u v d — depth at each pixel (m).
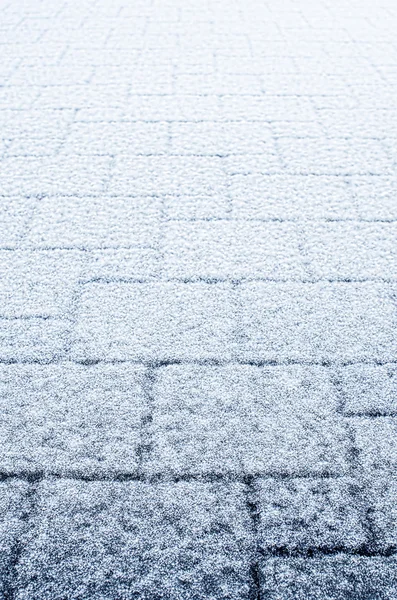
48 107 1.35
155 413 0.67
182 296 0.84
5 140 1.22
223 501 0.59
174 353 0.75
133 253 0.92
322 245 0.94
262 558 0.55
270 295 0.84
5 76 1.50
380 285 0.86
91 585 0.53
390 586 0.53
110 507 0.59
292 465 0.62
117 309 0.81
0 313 0.81
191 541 0.56
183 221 0.99
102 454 0.63
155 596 0.52
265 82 1.47
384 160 1.16
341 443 0.65
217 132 1.25
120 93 1.42
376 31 1.80
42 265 0.89
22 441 0.65
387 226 0.98
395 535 0.57
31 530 0.57
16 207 1.02
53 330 0.78
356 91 1.43
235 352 0.75
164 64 1.57
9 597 0.52
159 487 0.60
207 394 0.70
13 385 0.71
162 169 1.13
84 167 1.13
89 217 1.00
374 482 0.61
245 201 1.04
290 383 0.71
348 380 0.72
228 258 0.91
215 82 1.47
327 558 0.55
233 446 0.64
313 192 1.07
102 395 0.70
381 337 0.78
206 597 0.52
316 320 0.80
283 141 1.23
